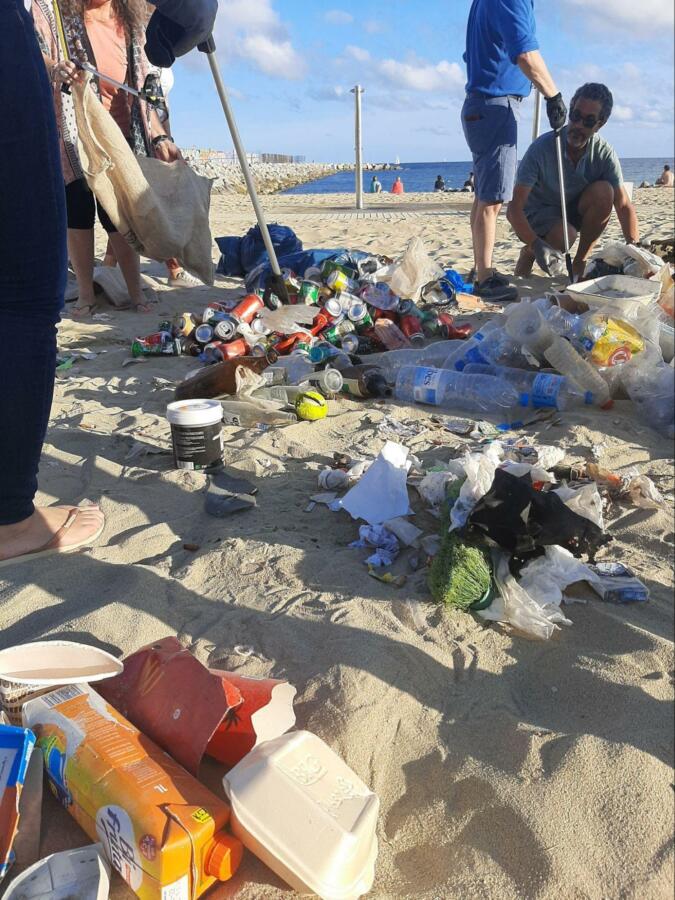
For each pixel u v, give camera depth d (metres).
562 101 5.45
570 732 1.61
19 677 1.56
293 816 1.29
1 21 1.86
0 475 2.15
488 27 5.36
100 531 2.44
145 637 1.93
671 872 1.31
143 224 4.98
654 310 3.90
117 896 1.33
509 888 1.31
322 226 10.60
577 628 1.96
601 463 2.93
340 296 4.55
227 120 4.12
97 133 4.68
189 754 1.46
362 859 1.28
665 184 24.83
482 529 2.06
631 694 1.71
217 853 1.28
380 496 2.47
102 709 1.52
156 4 2.34
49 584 2.17
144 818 1.27
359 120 14.82
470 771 1.53
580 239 6.46
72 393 3.88
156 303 5.85
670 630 1.97
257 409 3.41
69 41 4.88
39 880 1.26
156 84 5.11
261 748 1.40
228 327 4.23
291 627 1.95
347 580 2.16
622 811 1.41
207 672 1.54
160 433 3.29
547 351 3.67
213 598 2.11
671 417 3.26
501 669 1.83
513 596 1.99
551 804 1.43
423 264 5.19
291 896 1.31
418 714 1.69
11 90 1.88
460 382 3.59
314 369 3.87
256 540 2.37
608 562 2.22
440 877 1.36
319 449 3.12
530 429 3.31
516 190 6.37
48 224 2.00
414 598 2.07
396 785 1.54
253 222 11.15
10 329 2.01
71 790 1.40
